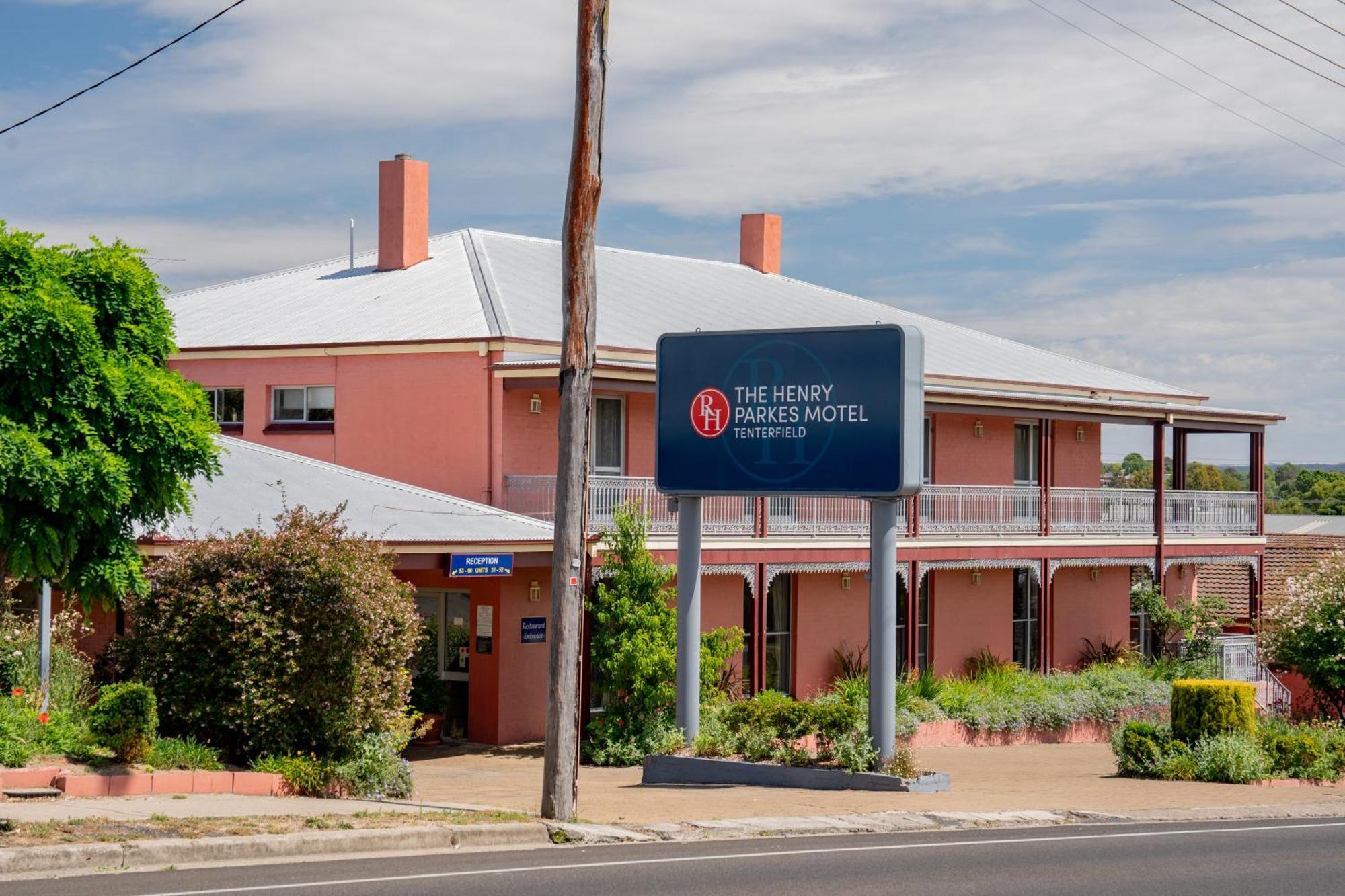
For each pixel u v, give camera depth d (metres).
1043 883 12.48
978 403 32.09
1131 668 33.66
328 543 18.28
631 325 30.77
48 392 12.70
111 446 13.13
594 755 23.36
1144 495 36.34
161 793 15.41
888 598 20.06
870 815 16.75
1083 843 15.09
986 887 12.16
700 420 21.50
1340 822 17.80
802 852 13.88
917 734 26.84
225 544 18.20
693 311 33.50
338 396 29.61
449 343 27.95
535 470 28.38
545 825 14.49
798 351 20.94
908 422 20.22
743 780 20.22
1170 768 21.86
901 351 20.25
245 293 34.47
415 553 22.70
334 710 17.52
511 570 23.88
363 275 33.50
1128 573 38.88
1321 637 31.38
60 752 15.84
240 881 11.24
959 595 34.59
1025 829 16.39
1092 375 39.06
